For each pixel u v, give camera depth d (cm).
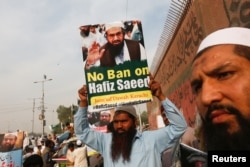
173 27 627
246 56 149
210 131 159
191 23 481
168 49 777
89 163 968
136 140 304
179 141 332
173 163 342
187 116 580
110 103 278
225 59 154
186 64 562
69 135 1357
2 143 716
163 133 300
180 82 649
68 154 995
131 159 294
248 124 143
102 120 734
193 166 287
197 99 169
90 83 281
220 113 152
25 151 1135
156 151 299
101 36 283
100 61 282
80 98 311
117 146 303
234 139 148
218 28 351
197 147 282
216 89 154
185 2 502
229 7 314
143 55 279
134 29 281
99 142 323
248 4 273
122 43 281
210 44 163
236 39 154
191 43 500
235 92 147
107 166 305
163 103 287
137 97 278
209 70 159
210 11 375
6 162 702
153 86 279
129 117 306
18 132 728
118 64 280
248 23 274
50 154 1047
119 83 280
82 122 315
